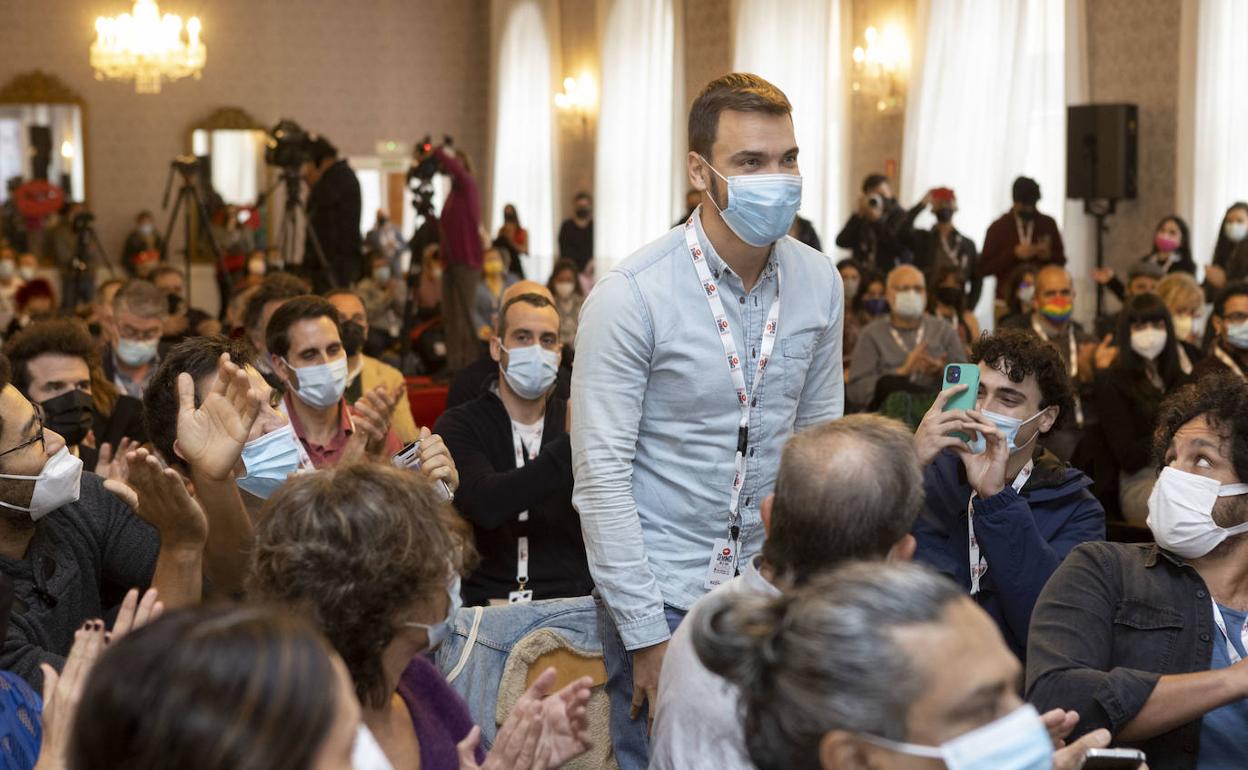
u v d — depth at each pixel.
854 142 12.22
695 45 14.31
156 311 5.09
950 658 1.21
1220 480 2.25
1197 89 9.23
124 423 4.14
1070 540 2.79
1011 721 1.21
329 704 1.03
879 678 1.20
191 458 2.35
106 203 17.75
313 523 1.64
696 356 2.46
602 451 2.42
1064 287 6.74
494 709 2.56
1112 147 9.66
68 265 16.94
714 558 2.50
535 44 17.19
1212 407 2.28
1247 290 5.36
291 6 18.28
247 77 18.17
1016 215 9.14
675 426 2.49
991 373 2.74
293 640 1.04
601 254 15.45
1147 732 2.14
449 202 9.73
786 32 12.66
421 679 1.97
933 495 2.73
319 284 10.62
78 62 17.67
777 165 2.40
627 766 2.57
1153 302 4.77
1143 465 4.71
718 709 1.75
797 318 2.55
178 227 17.70
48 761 1.58
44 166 17.58
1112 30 10.02
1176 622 2.29
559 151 16.97
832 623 1.23
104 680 1.02
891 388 5.96
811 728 1.23
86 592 2.52
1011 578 2.56
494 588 3.48
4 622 1.96
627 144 15.13
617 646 2.59
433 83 18.86
